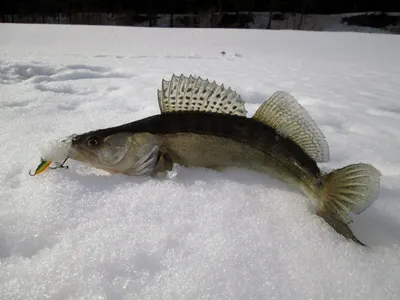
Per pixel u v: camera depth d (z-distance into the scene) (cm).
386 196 40
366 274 27
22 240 29
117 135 40
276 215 34
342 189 33
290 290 26
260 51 214
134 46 214
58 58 150
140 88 93
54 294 24
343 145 58
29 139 50
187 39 251
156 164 41
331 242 31
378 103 88
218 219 33
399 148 57
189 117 41
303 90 100
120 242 29
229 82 108
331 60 184
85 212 33
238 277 27
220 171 42
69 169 41
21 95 80
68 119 62
